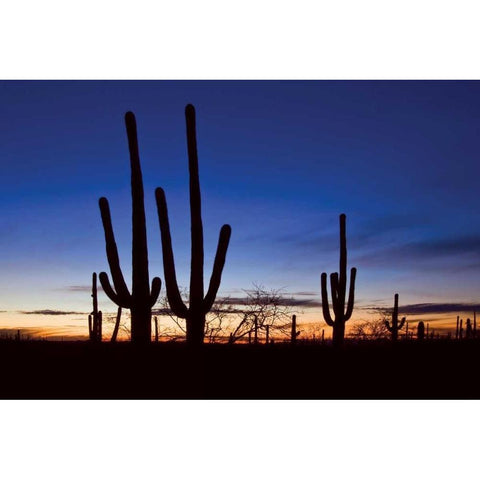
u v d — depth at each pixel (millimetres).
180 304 9750
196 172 10008
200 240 9953
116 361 12422
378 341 21266
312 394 11016
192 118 10023
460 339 21453
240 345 15984
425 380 12836
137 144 10281
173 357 10812
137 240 10141
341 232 17359
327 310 16844
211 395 9898
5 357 15438
